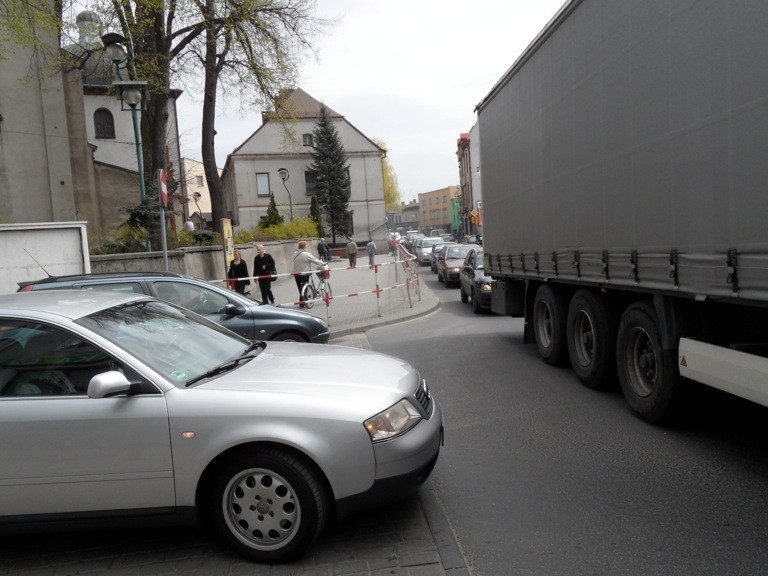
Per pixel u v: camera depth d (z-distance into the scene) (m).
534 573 3.37
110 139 37.69
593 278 6.73
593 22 6.46
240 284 16.92
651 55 5.31
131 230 16.47
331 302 18.62
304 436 3.51
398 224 156.62
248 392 3.66
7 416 3.61
